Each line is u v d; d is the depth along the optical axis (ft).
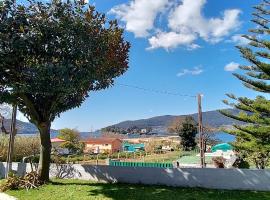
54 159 87.15
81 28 48.83
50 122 58.13
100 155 164.04
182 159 124.67
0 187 54.54
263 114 69.72
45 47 48.96
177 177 55.93
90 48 49.34
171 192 49.70
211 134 195.21
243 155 91.66
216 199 45.19
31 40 46.96
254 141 71.15
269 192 49.60
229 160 95.20
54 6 48.67
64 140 196.34
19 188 54.24
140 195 47.52
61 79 45.88
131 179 59.31
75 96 58.95
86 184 56.95
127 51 57.72
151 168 58.18
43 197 47.47
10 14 47.57
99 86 57.72
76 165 65.98
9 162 69.67
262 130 68.54
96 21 51.29
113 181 60.75
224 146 152.87
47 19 48.11
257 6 69.41
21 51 46.85
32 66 45.57
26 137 102.12
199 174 54.75
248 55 69.26
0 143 94.84
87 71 48.70
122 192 49.39
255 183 51.78
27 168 70.69
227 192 49.98
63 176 66.90
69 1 49.52
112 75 56.39
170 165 88.63
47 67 44.70
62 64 46.55
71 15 49.73
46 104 55.98
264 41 68.44
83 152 198.90
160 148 223.51
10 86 48.88
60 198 46.37
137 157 161.07
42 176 56.75
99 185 55.62
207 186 53.93
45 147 57.31
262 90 71.05
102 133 375.04
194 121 213.46
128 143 275.59
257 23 69.62
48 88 46.73
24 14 48.03
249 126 70.54
